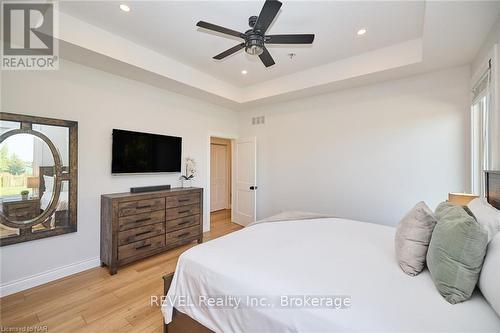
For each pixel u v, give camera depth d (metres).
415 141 3.21
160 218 3.31
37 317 2.00
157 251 3.27
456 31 2.15
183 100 4.14
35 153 2.55
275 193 4.68
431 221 1.42
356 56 3.23
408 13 2.32
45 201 2.62
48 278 2.61
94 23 2.54
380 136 3.48
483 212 1.45
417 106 3.19
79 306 2.15
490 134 2.30
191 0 2.17
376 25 2.53
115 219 2.81
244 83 4.35
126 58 2.87
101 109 3.08
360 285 1.23
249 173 4.91
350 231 2.24
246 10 2.32
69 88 2.79
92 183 2.99
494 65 2.02
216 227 4.98
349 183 3.77
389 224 3.41
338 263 1.50
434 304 1.08
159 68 3.22
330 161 3.96
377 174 3.51
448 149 2.98
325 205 4.02
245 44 2.13
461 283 1.10
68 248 2.78
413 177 3.22
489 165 2.41
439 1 1.76
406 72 3.10
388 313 1.02
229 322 1.30
